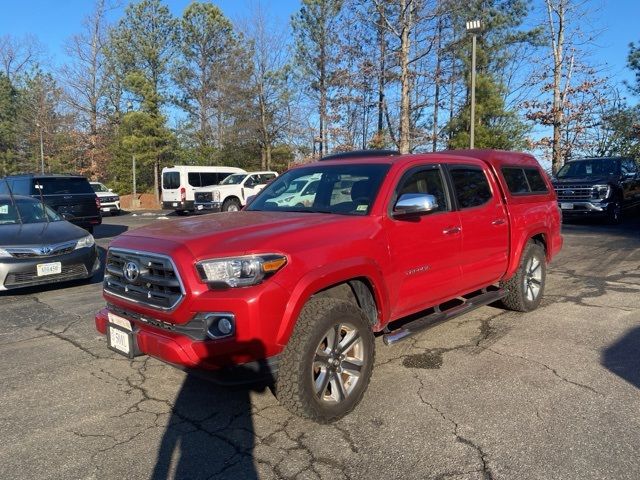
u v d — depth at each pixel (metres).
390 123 26.88
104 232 16.45
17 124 49.69
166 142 32.69
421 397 3.88
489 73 30.62
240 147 37.03
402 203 3.97
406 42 20.17
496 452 3.13
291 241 3.41
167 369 4.55
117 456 3.17
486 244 5.08
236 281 3.16
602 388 3.97
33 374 4.47
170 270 3.31
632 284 7.42
